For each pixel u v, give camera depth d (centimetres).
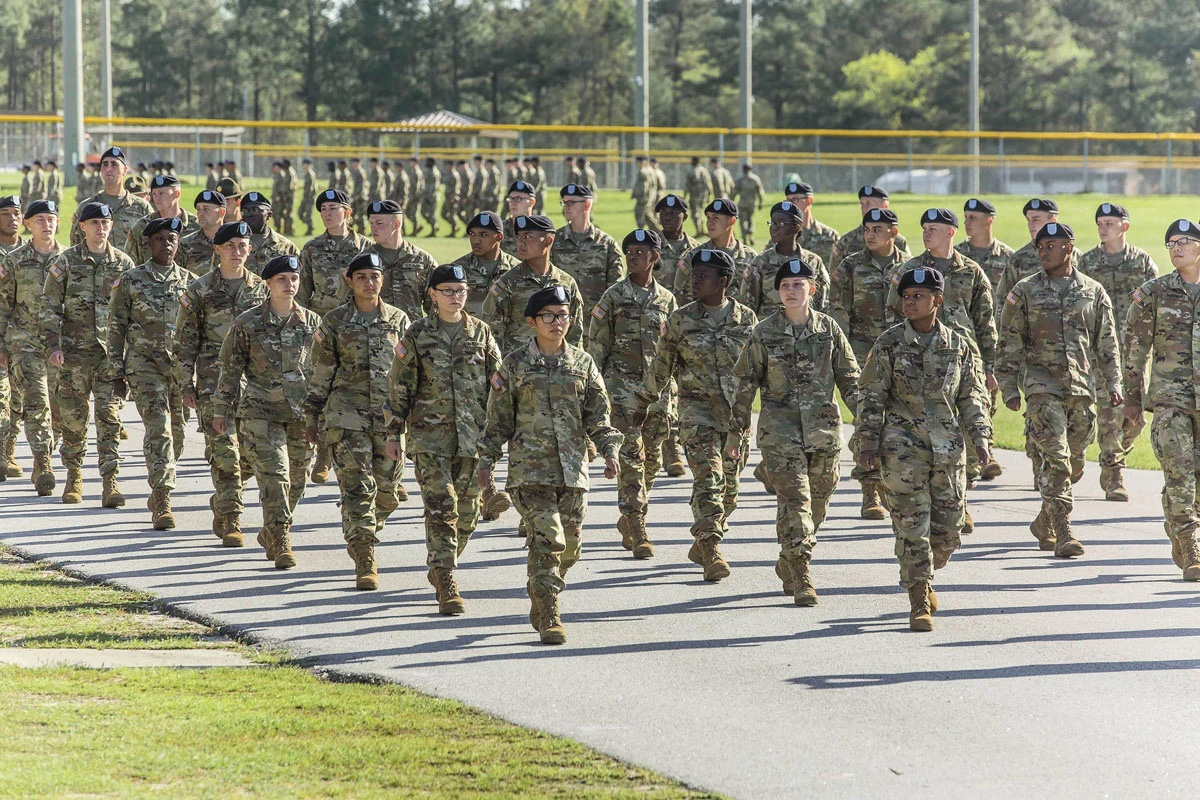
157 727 1875
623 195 14750
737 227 11262
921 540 2431
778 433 2586
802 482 2592
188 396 3073
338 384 2730
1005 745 1878
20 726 1848
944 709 2025
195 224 4322
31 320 3628
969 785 1734
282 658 2283
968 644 2364
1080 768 1795
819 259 3519
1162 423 2838
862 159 15975
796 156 15962
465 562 2973
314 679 2169
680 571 2891
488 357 2559
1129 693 2102
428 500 2542
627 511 3003
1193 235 2819
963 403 2484
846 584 2780
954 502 2462
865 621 2511
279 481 2888
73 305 3441
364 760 1783
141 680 2112
